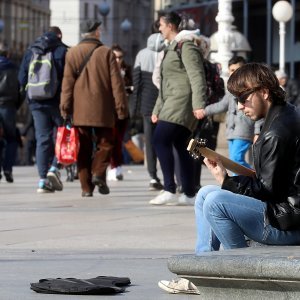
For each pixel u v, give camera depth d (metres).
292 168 14.38
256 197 14.55
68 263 18.92
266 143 14.36
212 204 14.55
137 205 31.00
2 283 16.62
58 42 36.41
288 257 12.94
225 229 14.57
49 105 36.41
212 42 56.19
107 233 23.48
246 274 13.10
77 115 33.44
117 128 44.53
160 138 30.22
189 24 30.39
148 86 38.59
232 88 14.74
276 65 86.19
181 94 29.64
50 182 37.00
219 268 13.30
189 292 15.62
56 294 15.57
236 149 30.30
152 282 16.75
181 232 23.70
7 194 36.38
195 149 14.89
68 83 33.44
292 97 45.31
